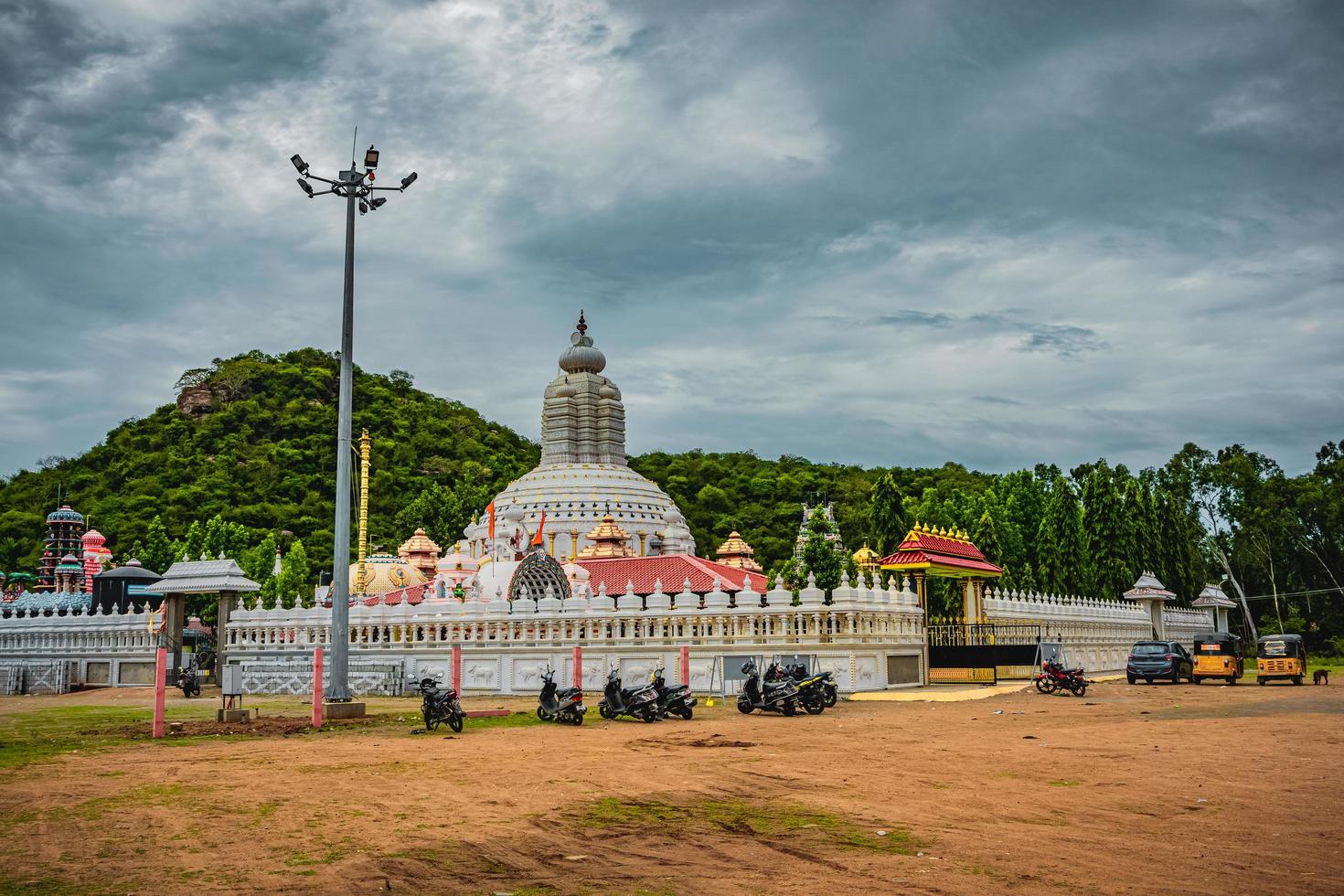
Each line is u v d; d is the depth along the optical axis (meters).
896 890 11.64
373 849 13.45
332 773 19.53
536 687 44.25
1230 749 22.42
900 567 47.09
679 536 85.44
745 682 33.50
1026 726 27.83
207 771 19.75
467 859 13.05
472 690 45.56
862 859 13.01
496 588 58.94
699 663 41.59
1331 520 107.25
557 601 45.44
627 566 63.25
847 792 17.47
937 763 20.66
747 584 43.03
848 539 120.88
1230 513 111.25
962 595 58.66
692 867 12.69
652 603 43.19
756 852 13.38
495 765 20.52
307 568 106.81
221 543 105.69
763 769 19.98
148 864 12.70
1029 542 101.25
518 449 176.50
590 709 35.25
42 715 34.22
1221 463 114.06
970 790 17.59
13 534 124.25
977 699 38.03
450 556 69.94
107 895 11.41
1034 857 13.05
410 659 47.22
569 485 85.56
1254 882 11.90
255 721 29.64
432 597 54.22
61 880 11.98
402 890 11.73
